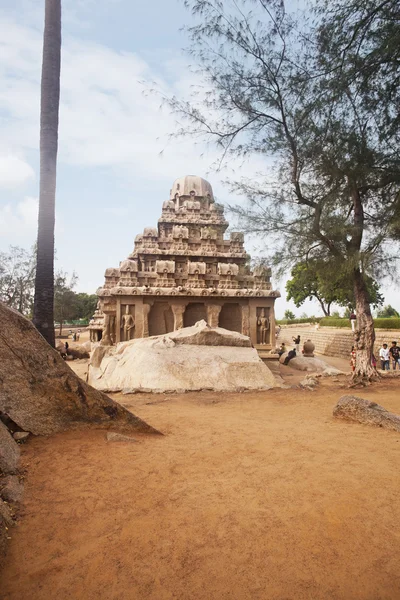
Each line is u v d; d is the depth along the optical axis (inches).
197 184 1219.9
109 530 134.4
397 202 482.3
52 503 151.4
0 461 171.9
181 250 970.7
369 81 427.5
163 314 880.3
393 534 132.2
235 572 114.2
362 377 556.1
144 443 227.5
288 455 210.2
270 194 559.5
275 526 136.7
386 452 215.2
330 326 1902.1
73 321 3353.8
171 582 110.3
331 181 543.8
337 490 163.3
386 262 531.2
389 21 366.6
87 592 106.5
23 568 115.3
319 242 573.6
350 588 107.8
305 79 480.7
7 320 226.2
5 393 220.7
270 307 911.0
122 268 878.4
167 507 150.1
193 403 410.9
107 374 649.6
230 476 180.4
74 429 238.4
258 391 500.4
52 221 499.5
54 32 508.1
